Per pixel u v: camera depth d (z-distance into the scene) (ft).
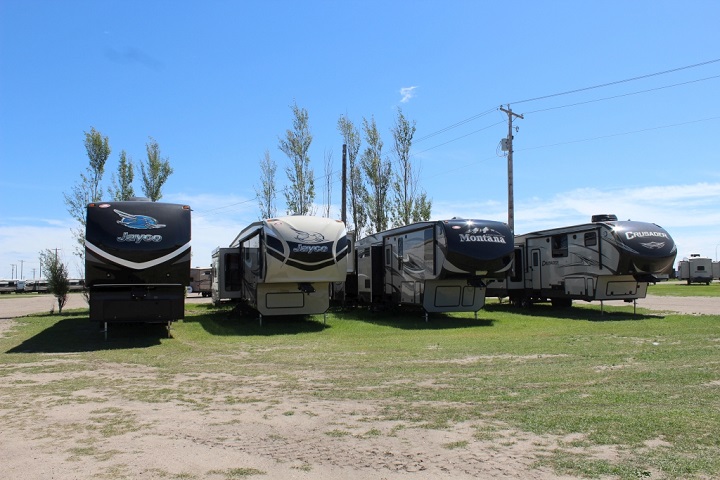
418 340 46.01
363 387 26.53
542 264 76.74
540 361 33.63
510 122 91.91
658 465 15.01
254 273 60.49
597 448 16.55
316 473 15.05
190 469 15.43
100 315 46.70
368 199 102.42
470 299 63.62
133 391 26.32
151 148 95.81
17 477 14.90
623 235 63.57
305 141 100.83
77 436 18.72
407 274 65.46
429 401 23.17
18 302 135.64
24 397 25.12
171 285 48.16
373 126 101.76
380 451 16.76
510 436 17.93
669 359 33.24
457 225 58.08
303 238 56.24
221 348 42.65
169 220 48.06
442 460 15.87
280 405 23.00
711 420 19.22
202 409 22.49
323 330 55.26
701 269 197.47
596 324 57.06
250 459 16.24
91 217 46.44
